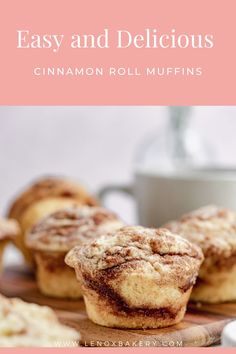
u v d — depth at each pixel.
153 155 0.68
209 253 0.46
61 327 0.32
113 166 0.85
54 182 0.59
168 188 0.56
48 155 0.83
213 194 0.55
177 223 0.49
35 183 0.60
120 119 0.84
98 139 0.84
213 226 0.48
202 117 0.84
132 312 0.40
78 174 0.84
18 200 0.60
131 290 0.40
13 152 0.82
